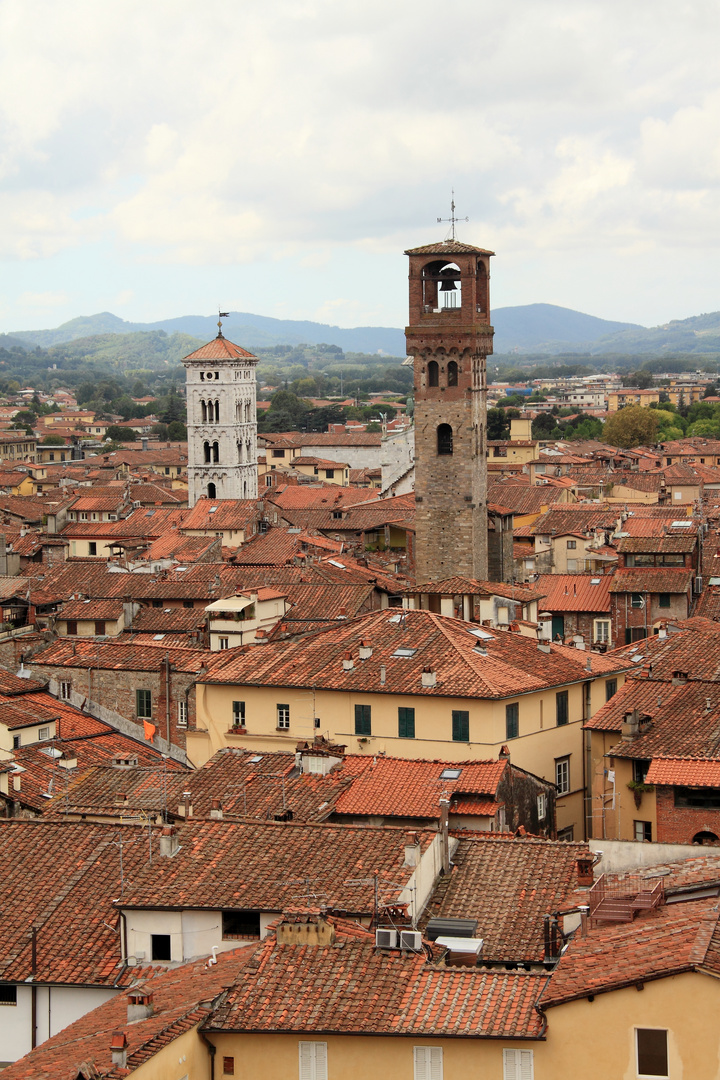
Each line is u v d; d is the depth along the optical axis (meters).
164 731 136.88
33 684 138.50
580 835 123.69
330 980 61.88
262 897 74.12
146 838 82.75
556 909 72.50
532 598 156.25
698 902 65.06
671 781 88.06
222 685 124.56
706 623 154.38
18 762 109.12
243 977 62.75
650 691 107.75
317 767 98.94
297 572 191.88
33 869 81.62
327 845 78.19
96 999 73.00
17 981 73.50
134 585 182.50
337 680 121.00
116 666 138.62
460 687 116.12
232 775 100.62
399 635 126.62
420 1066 58.34
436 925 72.50
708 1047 54.53
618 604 172.00
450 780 93.62
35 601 179.62
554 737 121.44
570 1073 56.41
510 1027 57.47
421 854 75.31
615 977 56.31
